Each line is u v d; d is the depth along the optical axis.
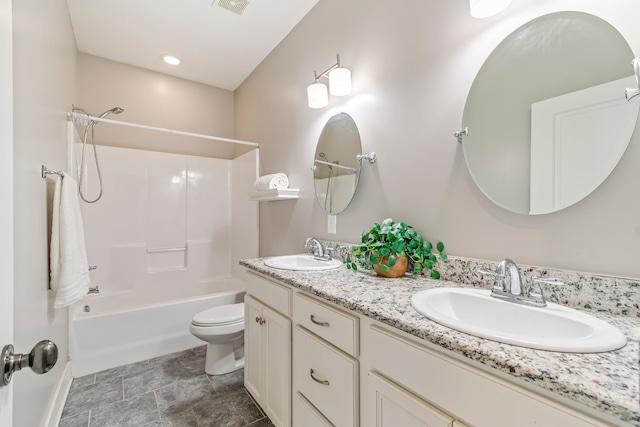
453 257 1.14
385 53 1.44
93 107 2.60
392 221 1.30
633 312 0.73
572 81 0.86
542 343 0.57
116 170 2.66
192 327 1.83
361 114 1.58
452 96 1.15
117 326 2.01
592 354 0.54
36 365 0.52
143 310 2.11
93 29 2.21
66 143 1.96
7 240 0.51
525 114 0.96
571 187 0.86
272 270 1.41
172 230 2.94
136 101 2.79
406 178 1.33
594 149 0.82
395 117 1.39
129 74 2.76
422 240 1.22
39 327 1.19
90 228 2.53
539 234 0.92
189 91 3.08
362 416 0.88
